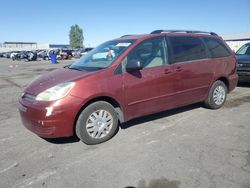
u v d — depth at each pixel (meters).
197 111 6.01
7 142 4.56
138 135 4.68
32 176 3.44
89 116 4.24
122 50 4.67
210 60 5.79
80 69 4.73
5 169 3.64
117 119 4.57
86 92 4.10
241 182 3.15
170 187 3.11
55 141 4.54
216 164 3.58
